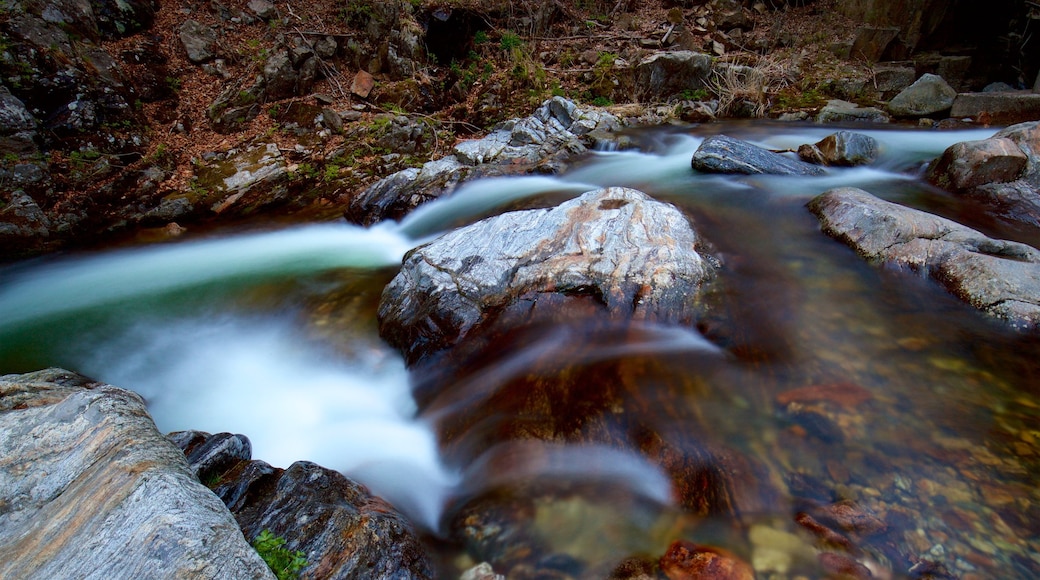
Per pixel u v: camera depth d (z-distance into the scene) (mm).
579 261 4648
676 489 2936
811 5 13945
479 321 4398
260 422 4242
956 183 6324
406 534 2617
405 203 8008
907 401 3393
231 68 10711
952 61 12211
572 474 3150
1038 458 2938
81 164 8453
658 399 3559
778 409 3404
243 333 5504
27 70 8414
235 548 1967
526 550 2693
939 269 4520
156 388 4742
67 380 4168
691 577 2406
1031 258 4383
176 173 9125
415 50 11273
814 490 2855
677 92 11789
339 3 12148
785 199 6309
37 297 6383
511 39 11883
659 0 14250
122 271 7043
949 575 2383
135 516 2021
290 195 9141
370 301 5621
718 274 4828
